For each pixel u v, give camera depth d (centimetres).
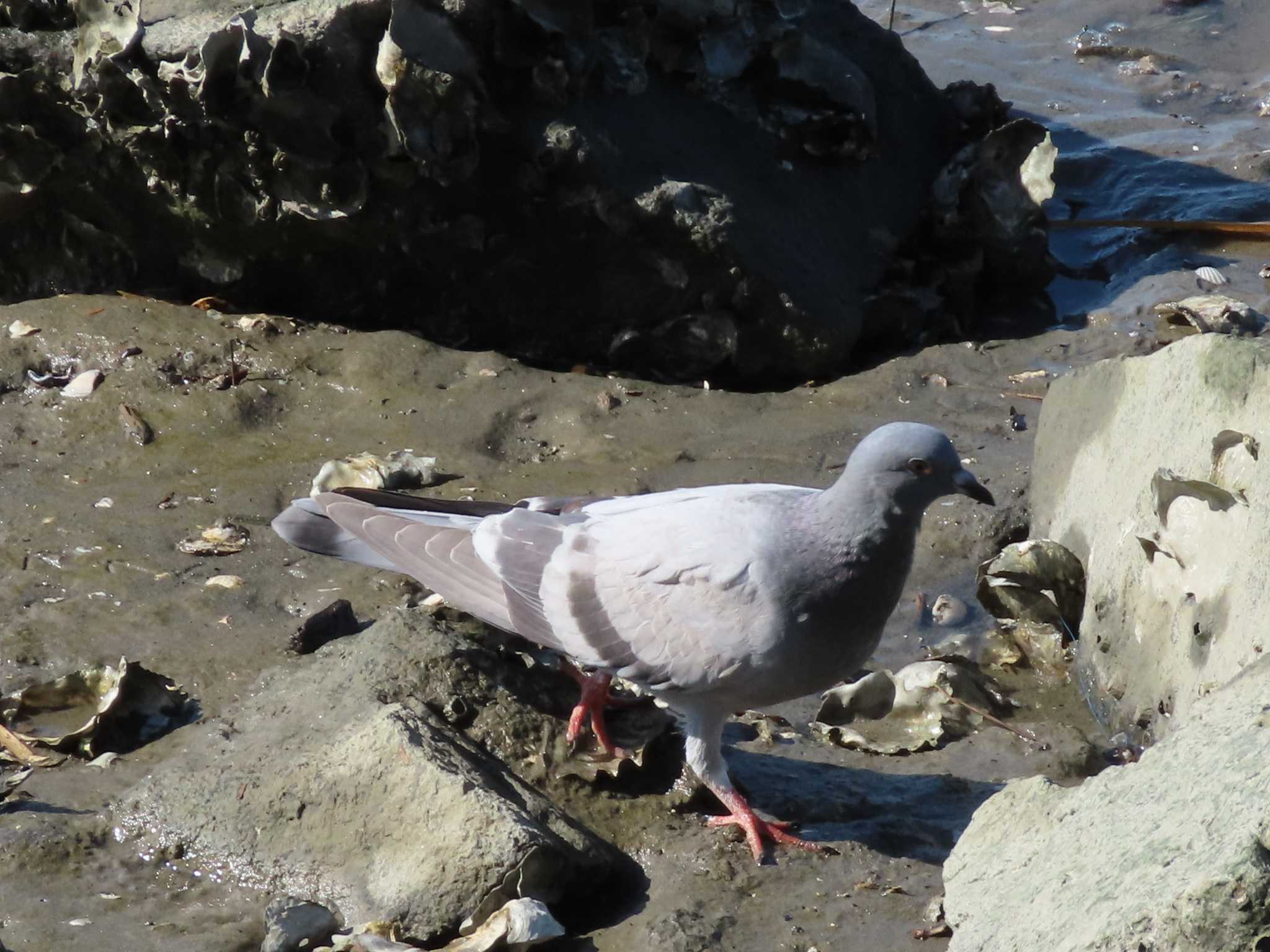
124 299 957
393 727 568
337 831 554
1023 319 1030
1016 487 815
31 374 895
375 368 911
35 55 915
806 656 559
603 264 927
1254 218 1106
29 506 791
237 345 917
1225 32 1388
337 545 641
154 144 910
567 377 922
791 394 926
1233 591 581
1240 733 462
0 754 621
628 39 919
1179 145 1207
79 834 574
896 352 991
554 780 591
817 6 1046
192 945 521
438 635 633
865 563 555
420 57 859
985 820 522
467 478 824
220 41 863
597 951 523
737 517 573
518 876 521
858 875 557
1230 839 414
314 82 872
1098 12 1435
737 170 945
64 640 690
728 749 634
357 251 942
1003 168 1013
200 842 566
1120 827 462
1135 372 710
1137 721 638
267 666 672
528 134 890
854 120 979
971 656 716
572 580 587
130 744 629
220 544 764
